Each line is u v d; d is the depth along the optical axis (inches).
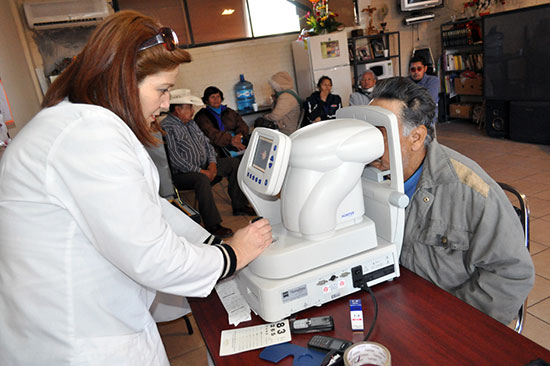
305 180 37.8
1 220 29.4
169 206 43.9
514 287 39.9
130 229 27.0
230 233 131.6
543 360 28.3
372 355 28.5
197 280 31.2
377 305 37.9
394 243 41.7
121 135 28.7
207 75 227.1
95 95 30.2
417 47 265.0
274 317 36.7
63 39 166.6
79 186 26.9
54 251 29.2
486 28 201.2
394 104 42.3
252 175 40.6
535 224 110.8
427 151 45.8
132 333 33.2
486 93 209.3
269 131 39.6
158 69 31.0
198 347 80.0
